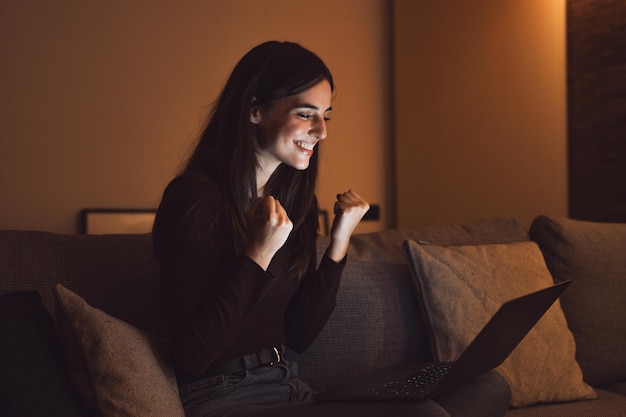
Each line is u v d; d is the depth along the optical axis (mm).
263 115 1627
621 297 2324
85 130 4500
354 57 5289
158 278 1838
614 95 3432
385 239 2252
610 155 3463
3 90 4324
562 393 2023
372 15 5344
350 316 2033
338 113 5227
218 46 4859
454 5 4527
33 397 1282
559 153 3762
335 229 1809
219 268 1554
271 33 5027
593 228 2443
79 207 4465
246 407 1433
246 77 1619
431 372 1599
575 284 2320
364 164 5305
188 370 1442
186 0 4770
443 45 4648
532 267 2219
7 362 1297
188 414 1460
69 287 1720
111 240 1858
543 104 3859
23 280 1665
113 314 1753
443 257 2107
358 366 2018
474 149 4406
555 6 3764
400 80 5137
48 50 4426
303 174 1777
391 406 1317
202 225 1494
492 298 2082
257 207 1492
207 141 1650
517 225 2467
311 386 1967
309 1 5152
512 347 1653
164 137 4691
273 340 1614
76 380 1382
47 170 4406
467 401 1450
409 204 5078
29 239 1744
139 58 4637
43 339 1389
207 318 1419
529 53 3943
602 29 3488
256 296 1445
